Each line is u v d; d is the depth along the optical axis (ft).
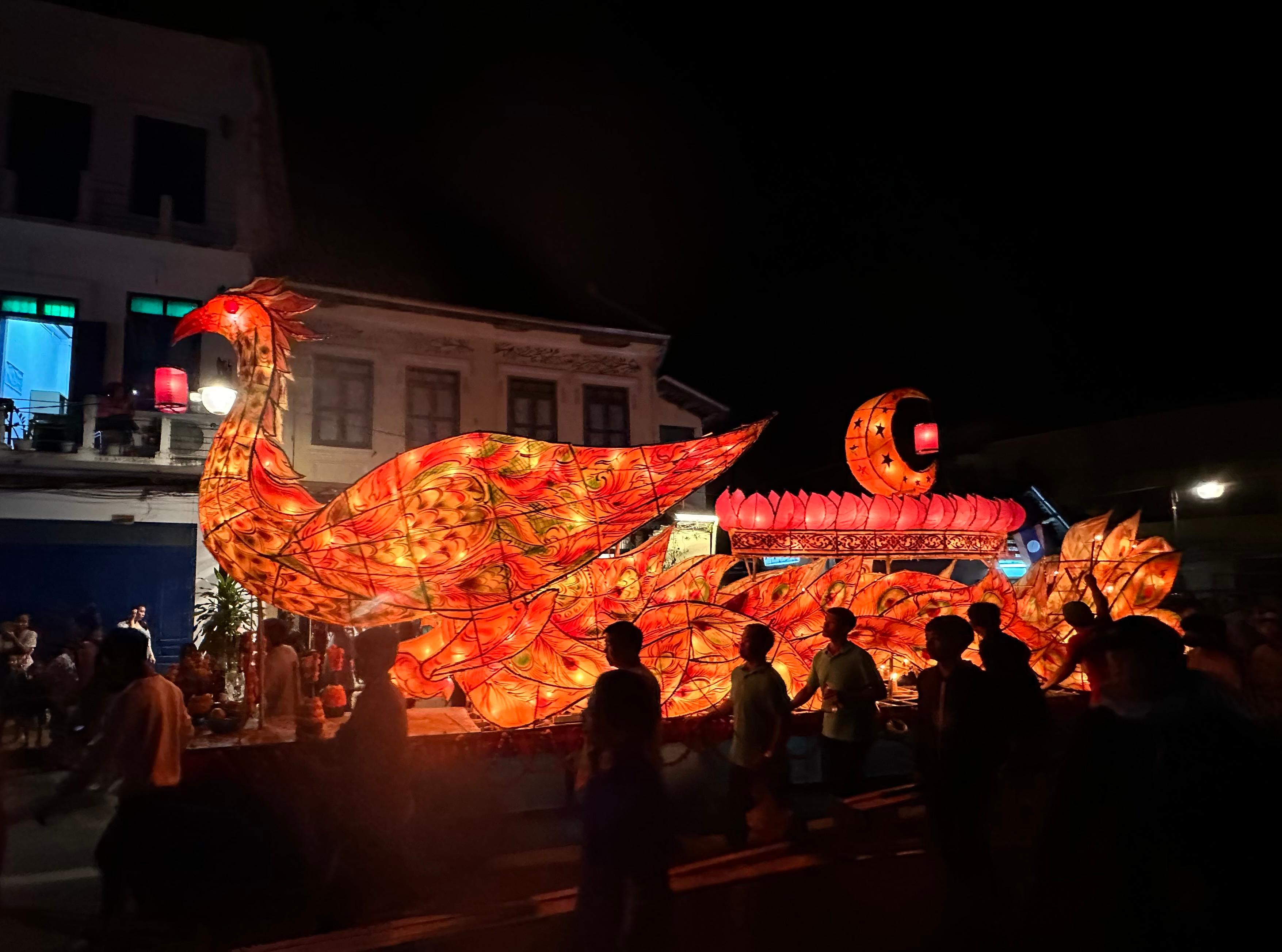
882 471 30.66
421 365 53.93
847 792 21.20
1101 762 10.11
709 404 61.77
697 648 26.89
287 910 15.58
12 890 17.88
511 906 15.79
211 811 18.45
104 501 44.86
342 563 23.29
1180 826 9.32
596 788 10.11
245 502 23.31
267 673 27.45
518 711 24.48
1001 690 15.53
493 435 24.56
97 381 46.60
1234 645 16.87
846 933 14.49
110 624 44.45
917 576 30.04
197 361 48.24
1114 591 31.27
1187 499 50.42
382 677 15.81
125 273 48.08
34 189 47.21
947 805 15.12
